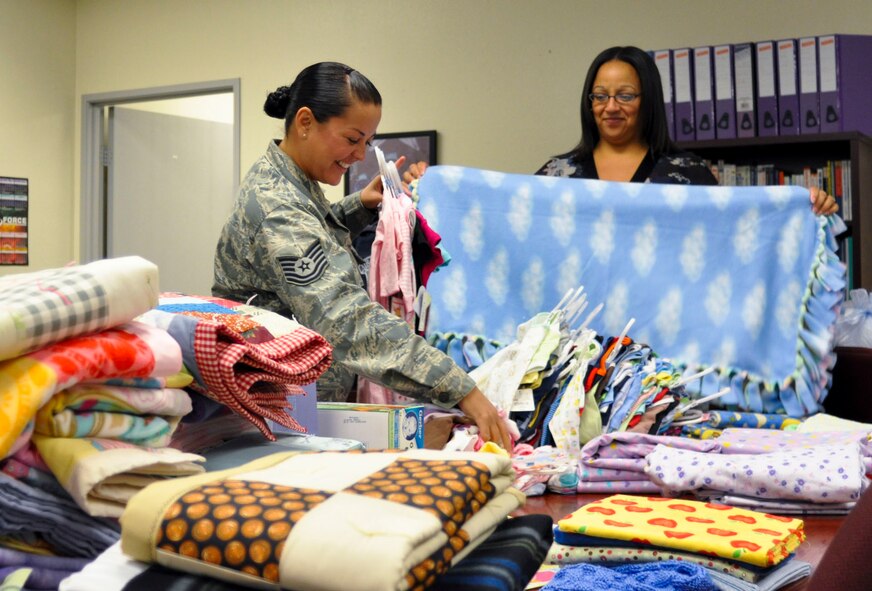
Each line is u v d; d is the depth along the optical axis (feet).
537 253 7.93
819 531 4.74
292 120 6.44
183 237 20.39
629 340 6.76
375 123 6.48
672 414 6.33
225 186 21.06
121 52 19.10
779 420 7.30
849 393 8.49
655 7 14.46
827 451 5.21
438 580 2.69
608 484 5.53
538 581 3.73
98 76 19.38
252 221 6.07
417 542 2.43
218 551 2.52
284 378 3.83
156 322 3.48
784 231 7.70
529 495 5.51
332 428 5.13
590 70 10.05
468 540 2.72
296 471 2.94
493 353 7.74
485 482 2.85
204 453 3.74
